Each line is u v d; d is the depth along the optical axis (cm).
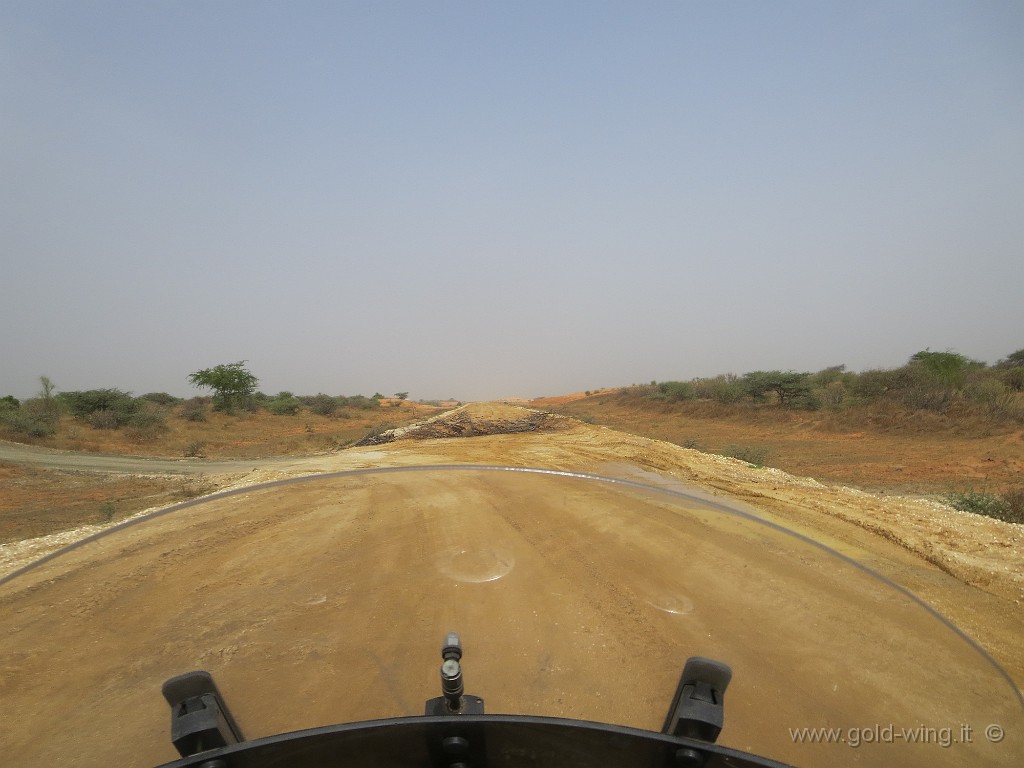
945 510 1071
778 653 187
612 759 130
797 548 265
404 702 161
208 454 3216
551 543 268
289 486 333
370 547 261
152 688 166
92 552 241
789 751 150
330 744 128
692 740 129
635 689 169
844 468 2148
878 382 3459
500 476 384
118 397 4419
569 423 3019
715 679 149
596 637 193
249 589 219
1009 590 627
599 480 375
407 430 3256
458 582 231
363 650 184
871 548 759
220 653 180
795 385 4056
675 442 3186
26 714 154
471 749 130
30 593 208
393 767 129
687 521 296
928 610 216
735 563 247
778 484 1248
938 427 2781
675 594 220
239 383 5859
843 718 163
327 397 7188
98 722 154
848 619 207
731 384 5059
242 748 125
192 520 278
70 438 3516
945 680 179
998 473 1923
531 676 175
